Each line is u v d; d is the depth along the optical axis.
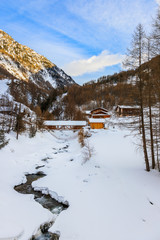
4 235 6.06
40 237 6.99
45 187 11.89
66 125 39.81
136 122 11.40
